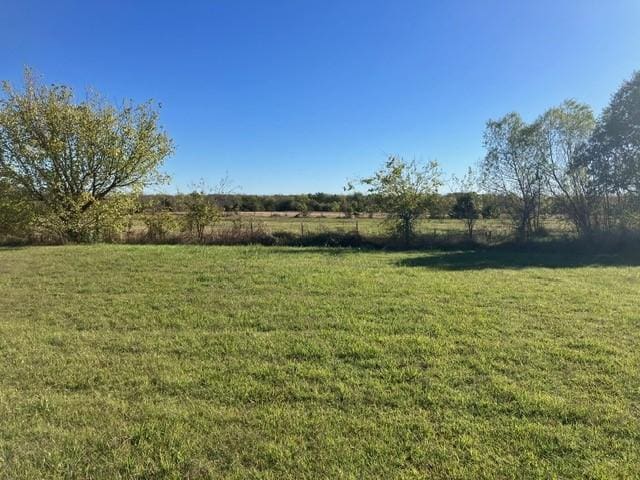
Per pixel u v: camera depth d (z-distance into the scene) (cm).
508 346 562
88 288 916
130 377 469
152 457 328
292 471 311
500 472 309
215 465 318
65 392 436
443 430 363
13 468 312
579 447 338
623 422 374
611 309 748
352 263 1306
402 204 1939
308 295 855
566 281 1009
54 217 1886
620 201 1805
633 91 1717
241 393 430
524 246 1789
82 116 1923
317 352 542
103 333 623
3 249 1612
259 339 593
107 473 309
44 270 1130
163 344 574
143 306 769
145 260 1301
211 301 805
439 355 532
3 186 1872
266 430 364
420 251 1717
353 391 436
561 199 1898
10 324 666
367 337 598
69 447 338
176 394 432
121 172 2014
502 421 378
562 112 1870
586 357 521
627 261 1395
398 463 319
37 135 1892
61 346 569
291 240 1962
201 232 2008
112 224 1984
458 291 887
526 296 844
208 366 500
